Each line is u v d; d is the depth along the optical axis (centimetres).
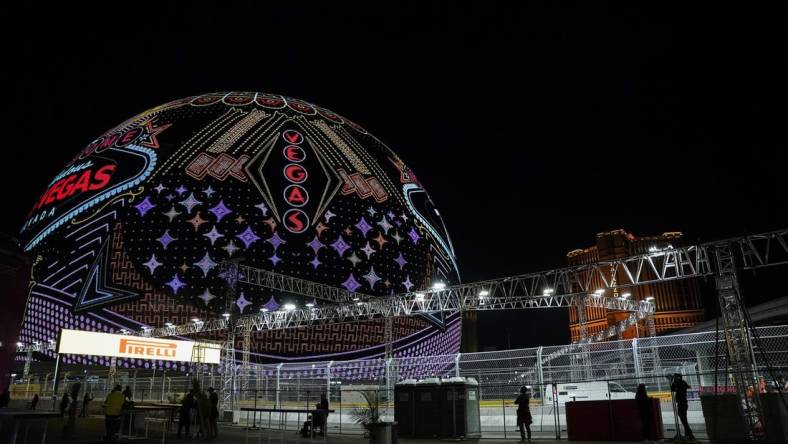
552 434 2545
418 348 11306
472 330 18050
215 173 11256
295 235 11112
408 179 14200
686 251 3728
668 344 2856
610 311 18475
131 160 11262
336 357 10281
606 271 10006
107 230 10244
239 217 10869
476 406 2442
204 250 10338
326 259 11175
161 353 4588
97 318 9456
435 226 13912
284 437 2542
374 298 5538
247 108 12912
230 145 11806
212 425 2339
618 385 3253
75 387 2484
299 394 3847
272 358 9750
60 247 10244
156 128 11988
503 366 3247
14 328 2419
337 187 12188
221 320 6775
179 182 10969
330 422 3412
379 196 12769
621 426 2081
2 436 1930
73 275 9869
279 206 11306
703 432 2355
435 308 5181
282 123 12756
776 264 3275
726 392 2100
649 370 2889
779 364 2434
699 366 2789
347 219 11875
